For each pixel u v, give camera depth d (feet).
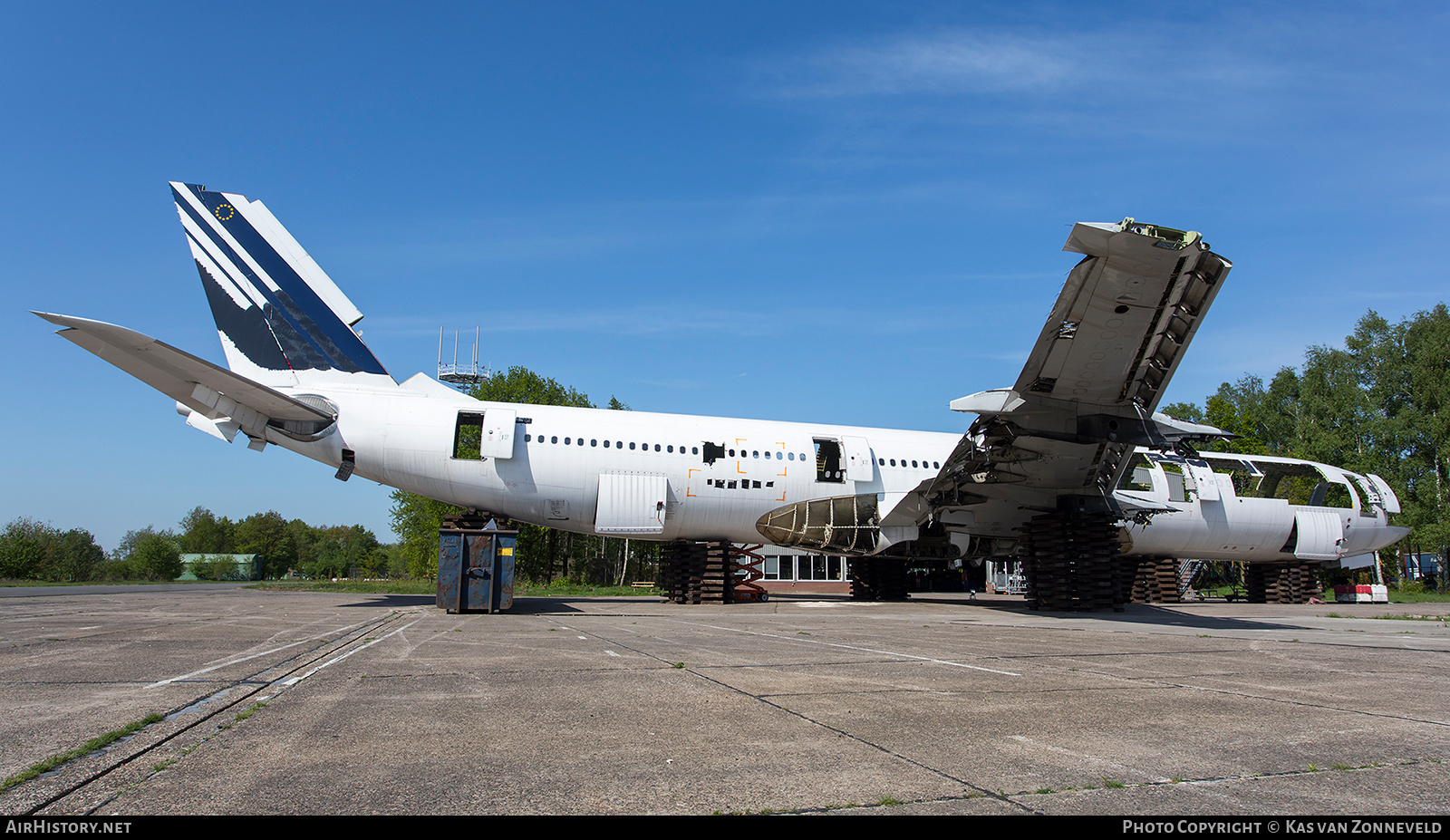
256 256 67.10
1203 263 45.19
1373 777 14.08
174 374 55.01
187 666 26.22
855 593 88.33
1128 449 64.44
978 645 35.76
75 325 47.62
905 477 77.56
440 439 66.80
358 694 20.99
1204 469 86.12
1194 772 14.14
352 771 13.55
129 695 20.63
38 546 183.01
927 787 12.96
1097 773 13.94
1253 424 182.29
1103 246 43.57
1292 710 20.34
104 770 13.50
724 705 19.89
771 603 79.92
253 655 29.22
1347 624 54.60
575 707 19.45
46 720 17.34
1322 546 88.58
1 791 12.27
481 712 18.71
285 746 15.29
